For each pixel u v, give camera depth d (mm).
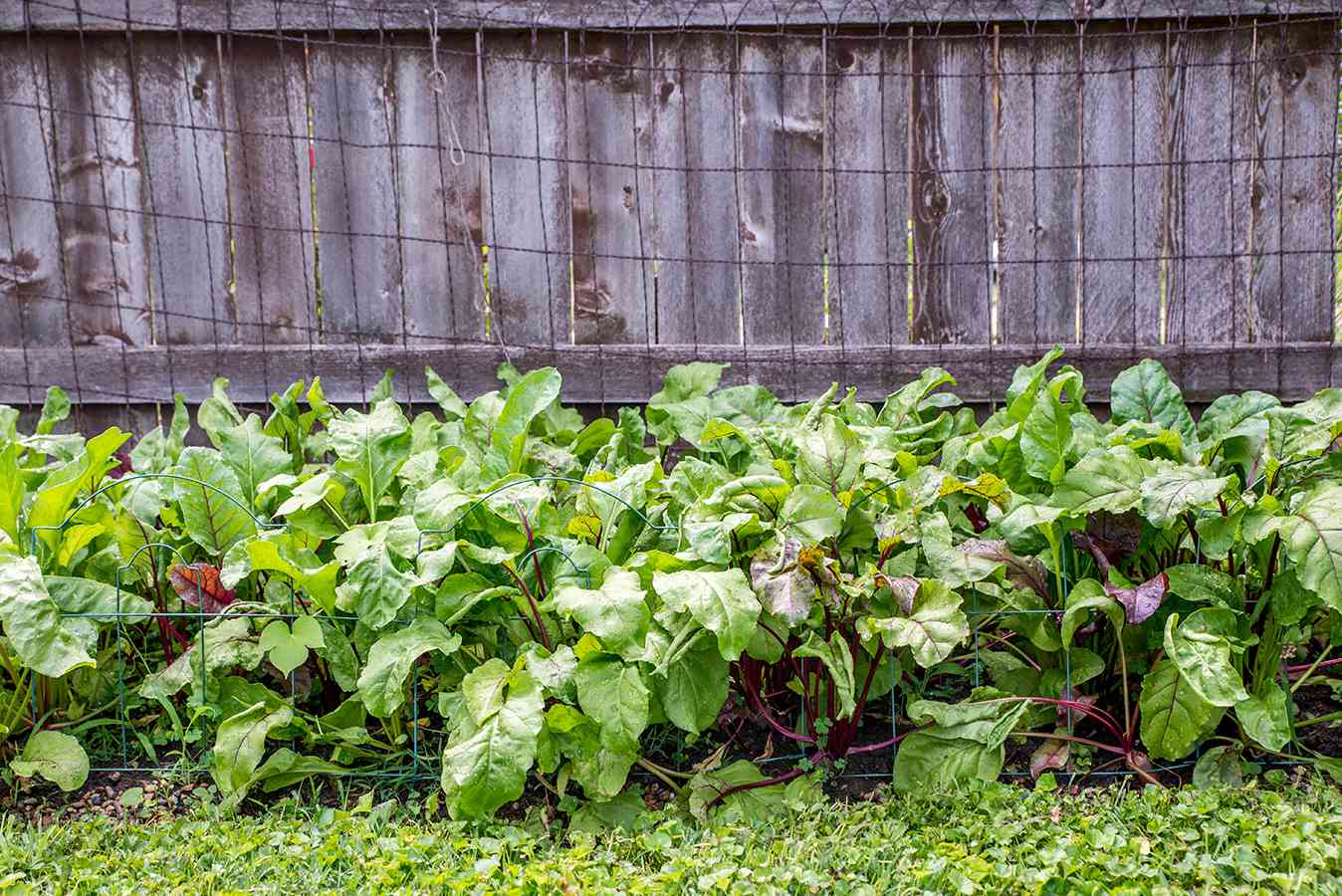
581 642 3000
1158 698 3141
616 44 4926
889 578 3186
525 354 5098
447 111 4973
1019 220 4977
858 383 5059
